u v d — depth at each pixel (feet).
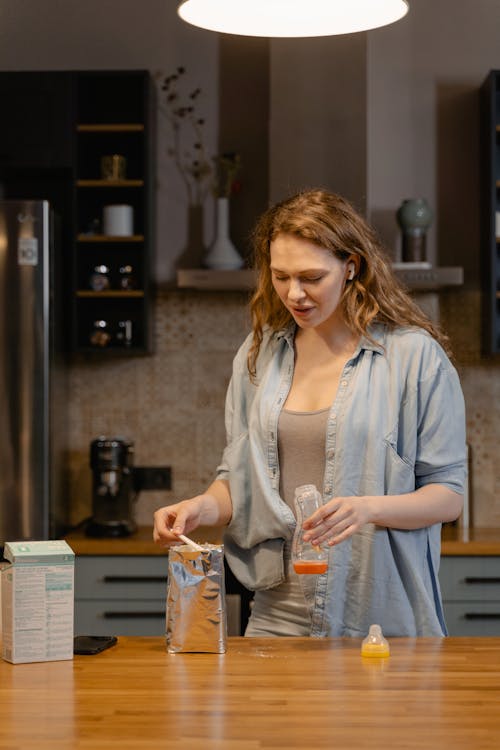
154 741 4.76
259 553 7.42
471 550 12.89
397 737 4.79
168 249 15.17
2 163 14.20
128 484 13.96
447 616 12.91
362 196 14.19
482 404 14.98
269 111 15.03
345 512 6.48
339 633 7.17
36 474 13.23
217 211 14.62
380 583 7.11
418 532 7.21
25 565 6.14
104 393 15.20
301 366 7.66
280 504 7.28
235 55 15.21
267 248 7.52
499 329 14.16
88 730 4.91
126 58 15.25
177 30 15.23
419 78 15.05
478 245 14.97
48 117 14.20
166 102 15.21
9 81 14.21
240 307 15.16
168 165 15.19
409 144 15.01
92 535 13.73
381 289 7.34
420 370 7.25
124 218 14.35
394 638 6.72
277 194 14.26
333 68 14.25
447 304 14.97
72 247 14.30
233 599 12.92
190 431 15.19
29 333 13.28
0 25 15.29
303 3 6.93
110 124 15.05
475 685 5.59
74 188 14.26
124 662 6.14
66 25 15.29
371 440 7.19
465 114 15.05
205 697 5.41
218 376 15.17
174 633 6.35
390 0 6.73
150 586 12.96
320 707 5.23
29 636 6.14
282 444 7.47
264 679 5.73
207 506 7.23
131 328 14.89
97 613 12.98
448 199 15.01
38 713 5.17
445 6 15.06
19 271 13.26
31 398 13.26
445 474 7.23
